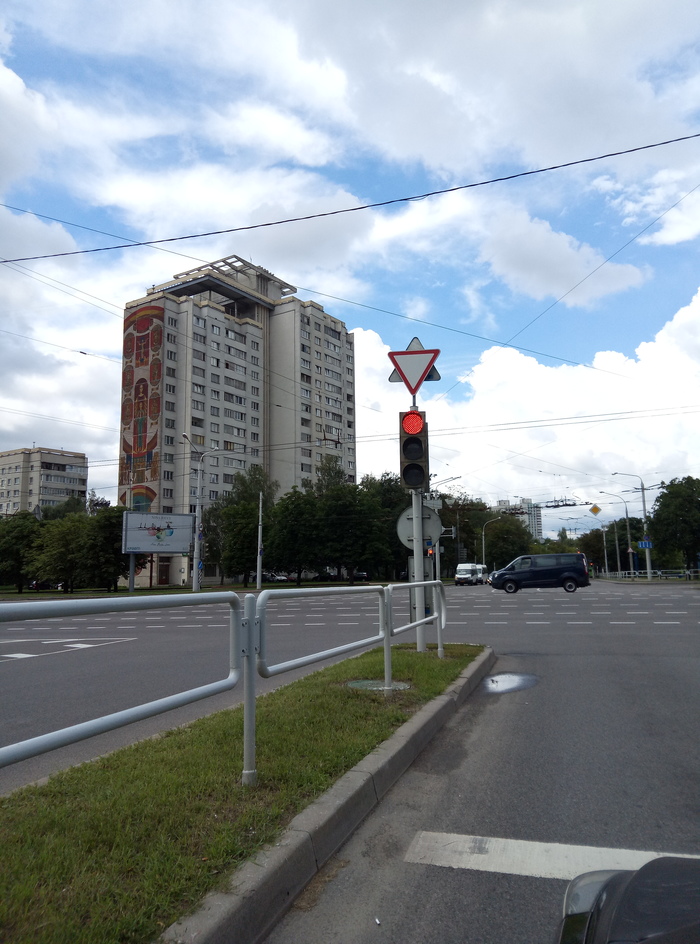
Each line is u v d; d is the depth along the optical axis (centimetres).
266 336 9794
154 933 250
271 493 7619
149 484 7981
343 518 5919
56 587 6612
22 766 512
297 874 319
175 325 8281
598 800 448
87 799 380
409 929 289
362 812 411
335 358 10538
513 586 3506
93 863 298
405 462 1024
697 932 169
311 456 9806
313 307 10088
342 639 1312
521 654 1140
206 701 751
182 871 293
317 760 459
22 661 1081
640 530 10012
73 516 5228
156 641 1452
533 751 562
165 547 4838
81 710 650
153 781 409
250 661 418
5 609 234
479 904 310
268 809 368
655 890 200
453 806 436
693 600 2536
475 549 9456
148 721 658
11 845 316
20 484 13412
